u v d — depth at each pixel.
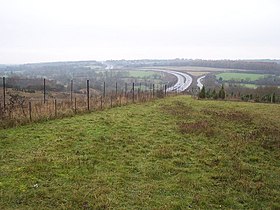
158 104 37.91
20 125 21.22
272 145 18.39
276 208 10.29
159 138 19.20
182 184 11.88
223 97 58.22
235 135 20.69
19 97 29.48
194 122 25.06
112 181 11.88
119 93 46.28
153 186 11.51
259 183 12.27
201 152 16.42
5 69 135.25
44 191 10.62
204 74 148.88
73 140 17.42
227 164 14.67
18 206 9.58
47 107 26.05
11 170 12.46
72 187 11.09
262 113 32.41
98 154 15.16
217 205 10.33
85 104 31.28
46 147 15.95
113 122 23.34
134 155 15.48
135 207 9.83
